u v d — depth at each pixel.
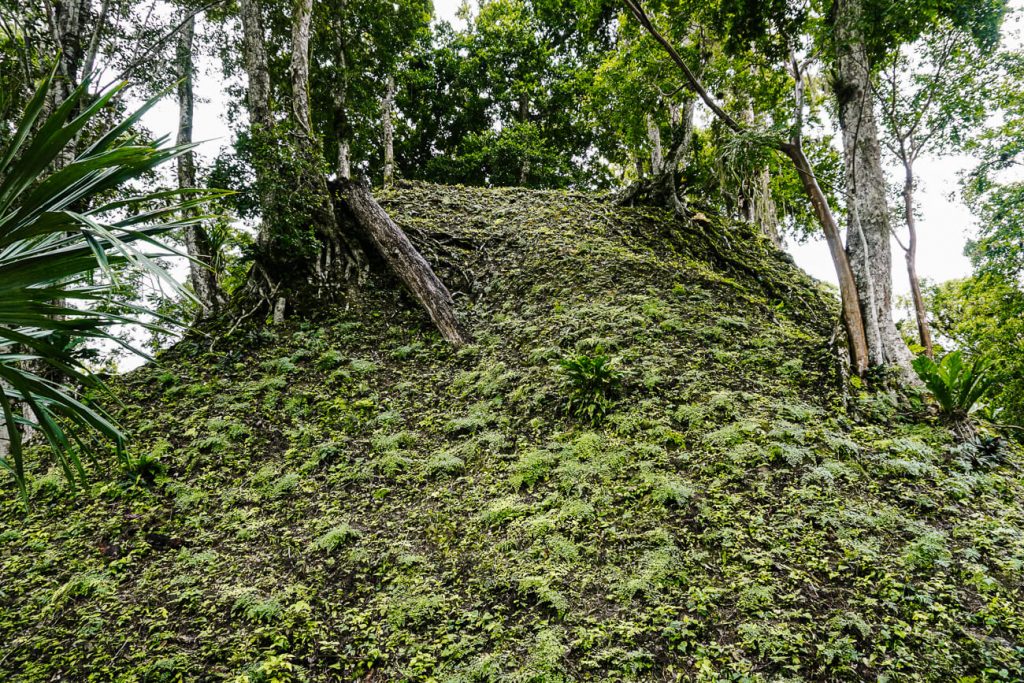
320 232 12.25
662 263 12.36
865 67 8.85
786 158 19.08
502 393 8.63
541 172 26.89
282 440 8.12
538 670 4.24
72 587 5.50
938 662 4.02
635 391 7.98
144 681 4.46
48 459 7.89
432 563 5.70
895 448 6.62
